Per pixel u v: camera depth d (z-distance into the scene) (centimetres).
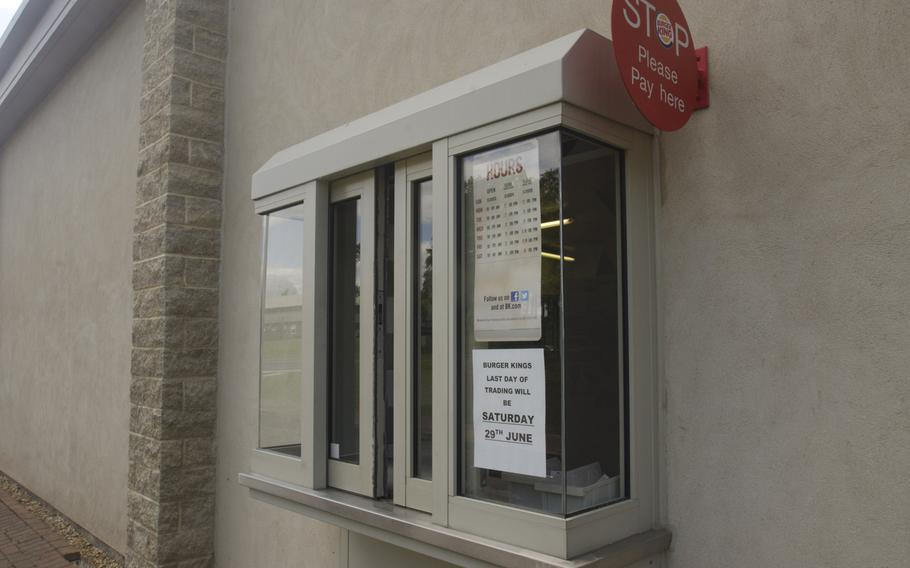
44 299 851
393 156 288
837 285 199
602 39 232
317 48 432
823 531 199
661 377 241
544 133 227
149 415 490
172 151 497
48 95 895
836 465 197
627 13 204
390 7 375
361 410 309
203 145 512
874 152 193
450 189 254
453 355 250
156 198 505
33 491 849
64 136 822
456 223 254
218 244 514
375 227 308
